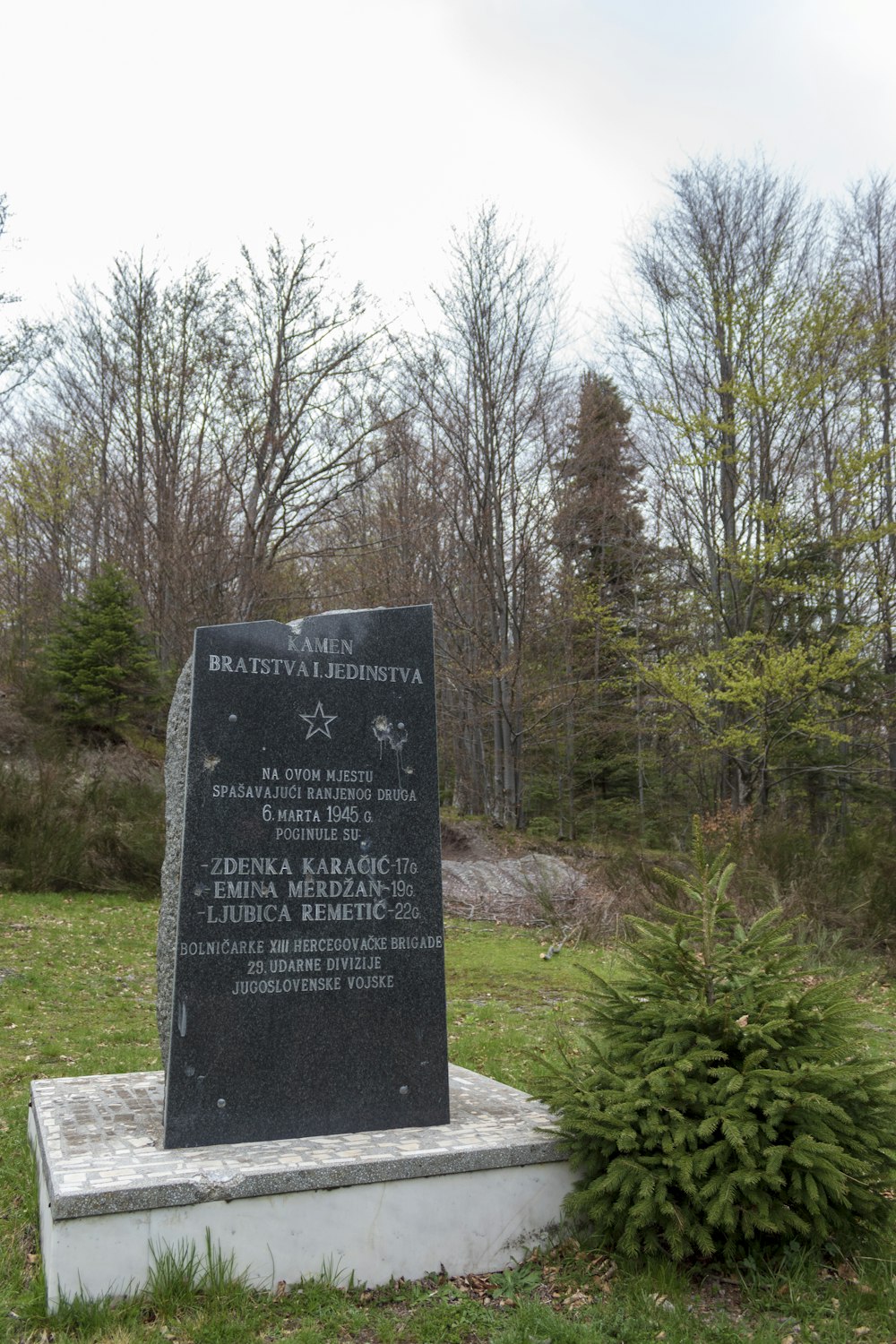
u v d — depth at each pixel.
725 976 4.86
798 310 21.95
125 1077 6.35
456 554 28.05
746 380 22.27
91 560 33.41
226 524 28.53
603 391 28.50
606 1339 3.96
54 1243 4.02
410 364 27.77
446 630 28.34
